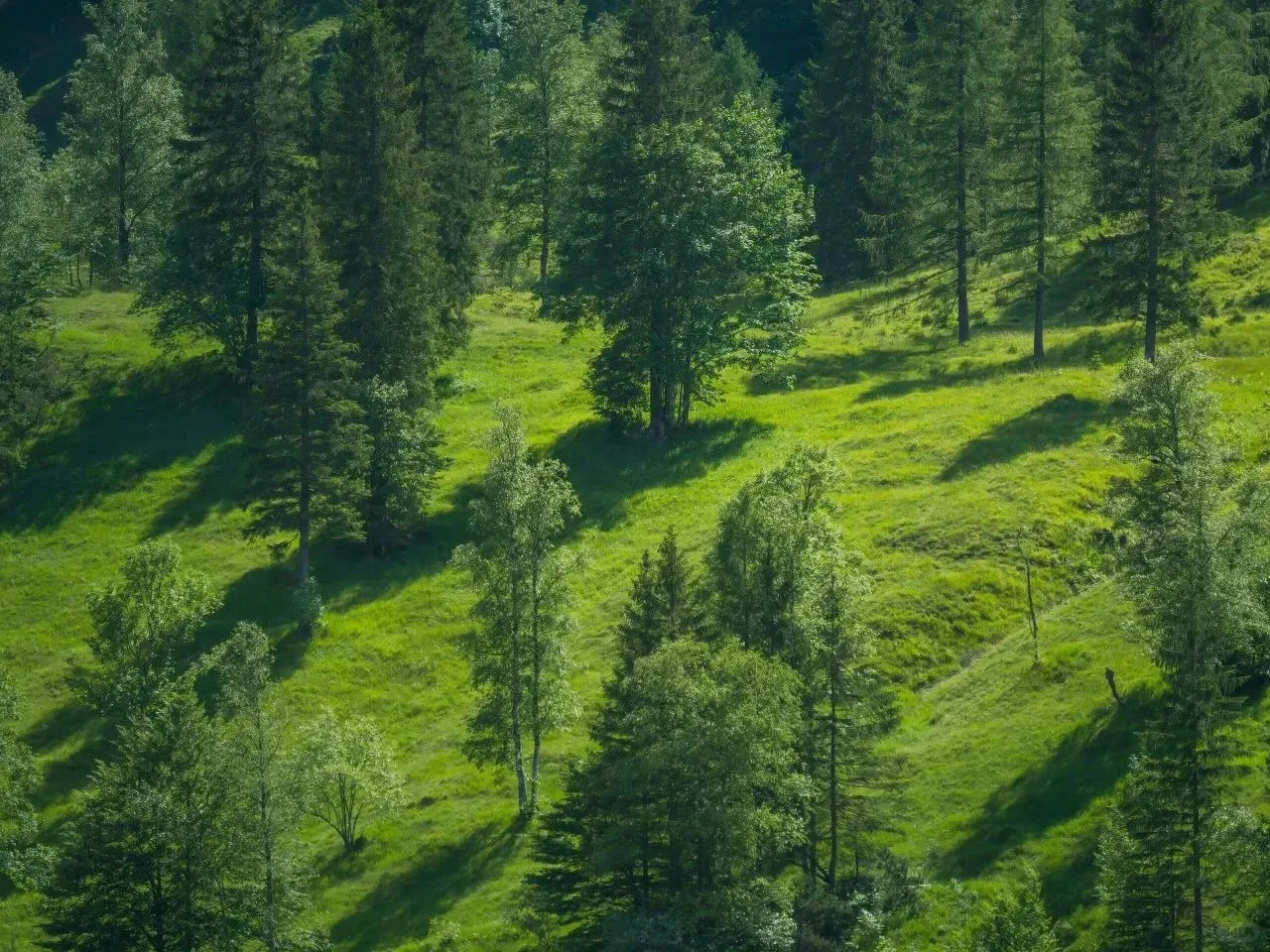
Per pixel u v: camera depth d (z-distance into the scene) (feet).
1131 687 172.45
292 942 155.33
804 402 271.08
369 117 260.21
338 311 231.91
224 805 155.12
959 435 240.73
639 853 140.05
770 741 139.23
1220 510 159.53
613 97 277.44
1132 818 136.15
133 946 151.12
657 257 258.57
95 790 187.11
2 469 260.62
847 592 158.10
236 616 223.51
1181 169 243.60
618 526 237.45
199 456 265.54
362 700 204.74
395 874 173.06
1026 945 123.85
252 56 277.85
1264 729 156.66
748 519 164.04
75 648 219.82
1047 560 203.82
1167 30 246.27
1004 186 277.23
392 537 238.07
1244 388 235.61
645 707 139.74
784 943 134.62
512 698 183.42
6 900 176.14
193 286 278.67
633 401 262.67
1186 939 135.44
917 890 148.66
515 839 175.22
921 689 186.09
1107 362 262.06
